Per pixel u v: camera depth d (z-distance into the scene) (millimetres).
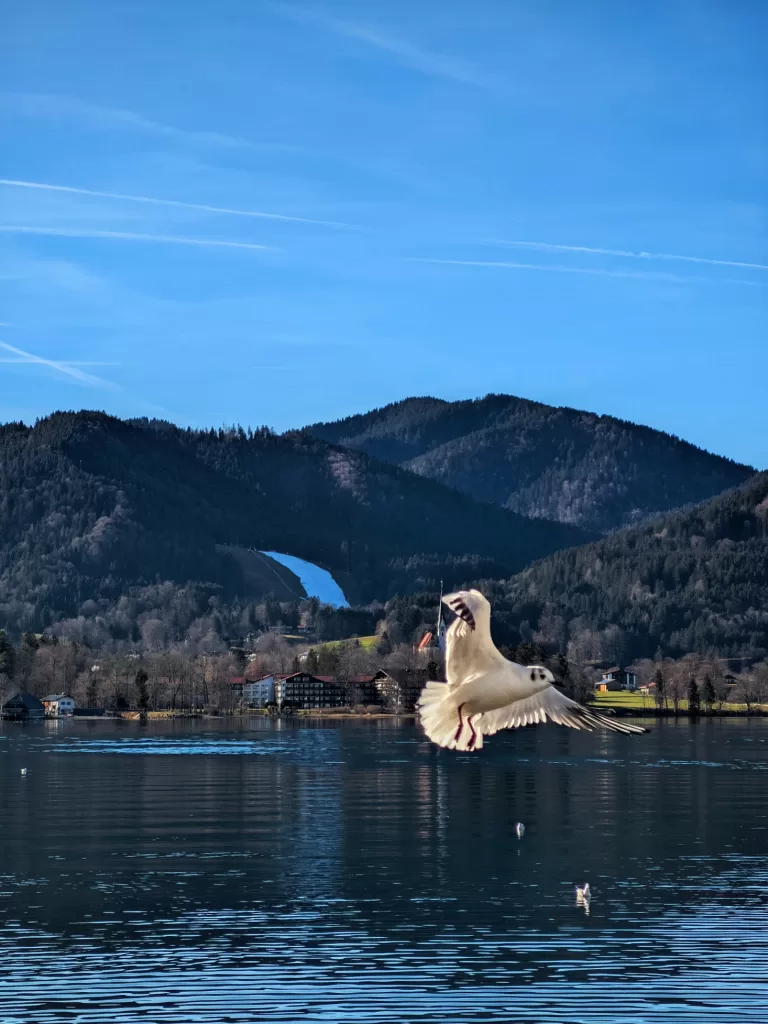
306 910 53375
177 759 138125
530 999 41188
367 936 49000
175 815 84062
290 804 90438
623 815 83938
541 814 84438
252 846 70000
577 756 143250
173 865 63781
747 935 49062
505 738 187750
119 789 102062
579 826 78312
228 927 50469
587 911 53219
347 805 90000
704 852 68000
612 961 45469
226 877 60656
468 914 52750
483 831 76062
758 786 103812
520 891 57281
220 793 98875
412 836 74062
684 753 148250
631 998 41219
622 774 116812
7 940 48375
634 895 56438
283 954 46406
